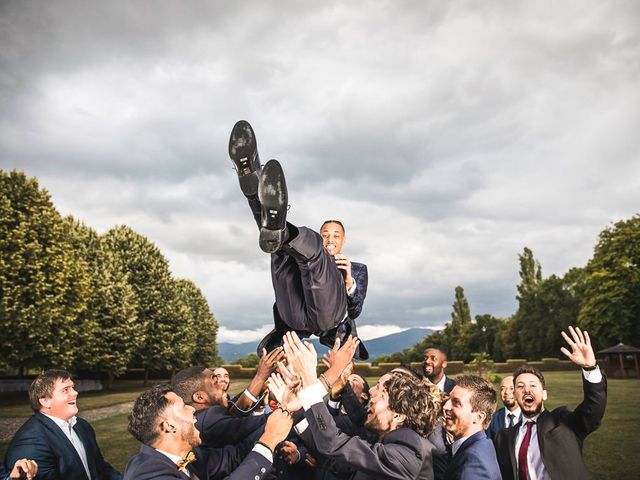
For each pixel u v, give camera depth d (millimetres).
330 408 5566
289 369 4070
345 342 4320
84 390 41406
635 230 46781
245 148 3832
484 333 90312
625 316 45875
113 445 14359
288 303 4086
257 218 4008
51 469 4855
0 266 30484
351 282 4340
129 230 49938
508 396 6605
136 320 45531
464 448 4145
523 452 4801
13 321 30531
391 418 4234
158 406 3609
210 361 68562
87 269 39594
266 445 3766
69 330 34562
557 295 67312
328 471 4848
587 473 4555
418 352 102562
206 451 4441
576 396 22234
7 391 36531
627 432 13578
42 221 33406
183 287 64062
